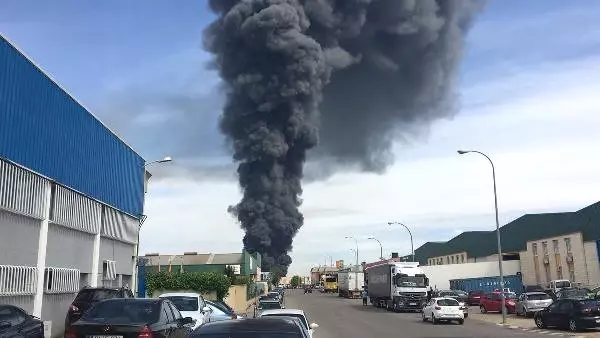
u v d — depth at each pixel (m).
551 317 26.61
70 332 9.86
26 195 17.16
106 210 25.12
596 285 55.22
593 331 25.02
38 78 17.95
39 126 17.98
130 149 29.23
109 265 25.00
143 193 31.53
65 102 20.20
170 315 11.38
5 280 15.91
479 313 42.22
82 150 21.94
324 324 29.47
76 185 21.17
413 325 29.33
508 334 23.91
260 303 23.00
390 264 43.62
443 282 80.62
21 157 16.70
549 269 66.06
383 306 46.53
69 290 20.41
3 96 15.69
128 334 9.77
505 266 75.19
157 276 39.28
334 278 100.31
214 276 39.94
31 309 17.50
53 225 19.22
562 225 63.28
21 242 16.92
